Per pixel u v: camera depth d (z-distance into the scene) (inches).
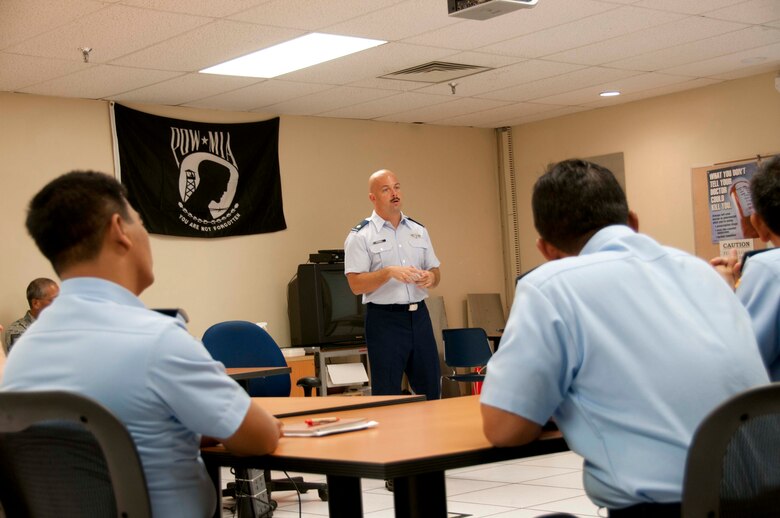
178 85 286.7
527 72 301.4
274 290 336.5
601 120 374.3
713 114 339.9
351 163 361.4
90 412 63.4
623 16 244.8
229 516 199.5
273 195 338.0
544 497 197.8
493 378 70.8
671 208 353.7
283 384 210.5
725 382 66.0
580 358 68.3
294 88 301.9
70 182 73.9
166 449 71.0
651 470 65.2
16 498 71.8
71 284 73.5
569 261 71.2
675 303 68.9
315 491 230.4
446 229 389.7
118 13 212.7
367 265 222.5
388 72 288.4
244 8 215.5
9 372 72.9
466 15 171.5
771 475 60.4
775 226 86.7
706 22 255.9
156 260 310.0
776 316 81.3
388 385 219.0
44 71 258.8
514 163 406.0
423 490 75.7
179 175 315.0
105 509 67.8
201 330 317.7
